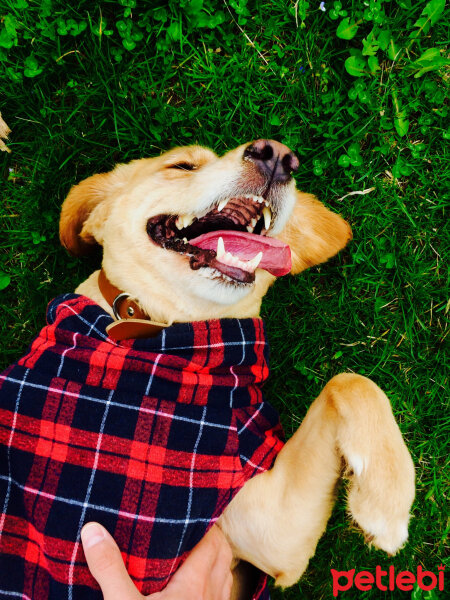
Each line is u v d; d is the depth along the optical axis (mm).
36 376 500
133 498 486
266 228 564
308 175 717
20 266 715
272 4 700
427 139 718
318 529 535
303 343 719
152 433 493
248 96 707
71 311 532
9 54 688
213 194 536
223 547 534
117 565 468
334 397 523
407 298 714
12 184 708
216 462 502
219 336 527
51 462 487
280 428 567
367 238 715
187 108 701
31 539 494
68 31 685
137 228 558
